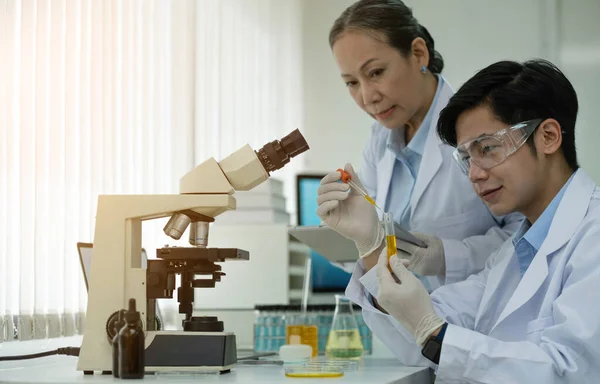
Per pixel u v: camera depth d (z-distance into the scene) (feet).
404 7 7.89
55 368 6.17
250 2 14.57
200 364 5.40
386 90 7.77
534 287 5.72
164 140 10.80
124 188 9.52
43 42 8.04
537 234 6.03
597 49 16.29
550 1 16.53
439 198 8.22
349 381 5.03
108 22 9.29
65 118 8.32
